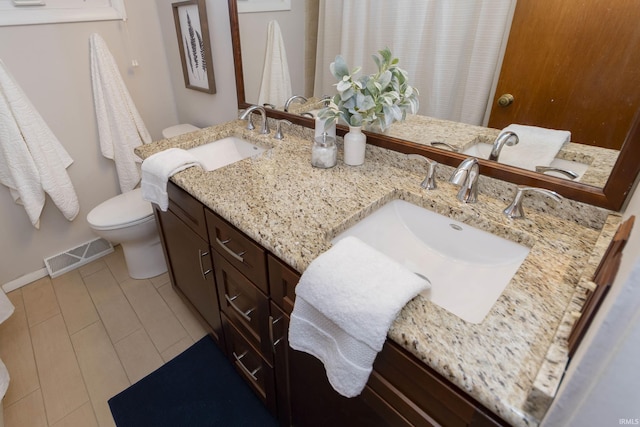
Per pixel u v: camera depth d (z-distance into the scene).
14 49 1.62
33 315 1.79
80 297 1.91
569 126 0.80
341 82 1.08
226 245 1.08
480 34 0.88
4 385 1.29
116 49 1.96
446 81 0.99
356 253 0.70
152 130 2.29
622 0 0.66
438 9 0.93
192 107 2.19
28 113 1.67
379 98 1.08
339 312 0.62
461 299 0.83
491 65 0.89
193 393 1.43
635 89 0.69
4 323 1.74
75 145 1.96
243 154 1.63
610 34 0.69
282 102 1.50
